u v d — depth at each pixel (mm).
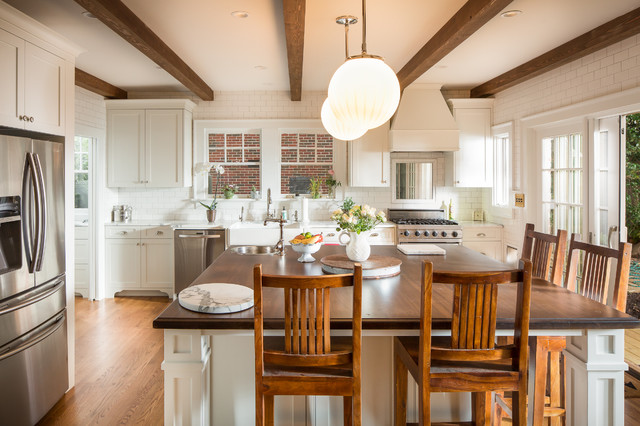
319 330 1632
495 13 2725
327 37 3617
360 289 1593
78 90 4820
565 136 4262
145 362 3439
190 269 5203
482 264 2889
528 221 4793
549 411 2367
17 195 2408
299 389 1647
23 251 2467
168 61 3875
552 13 3107
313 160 5863
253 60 4305
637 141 6719
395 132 5207
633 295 5391
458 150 5281
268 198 5566
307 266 2836
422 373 1667
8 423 2316
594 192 3822
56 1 2961
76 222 5660
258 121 5715
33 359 2527
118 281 5383
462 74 4898
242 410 2223
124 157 5418
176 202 5832
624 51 3350
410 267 2830
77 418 2631
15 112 2500
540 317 1810
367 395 2252
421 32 3498
